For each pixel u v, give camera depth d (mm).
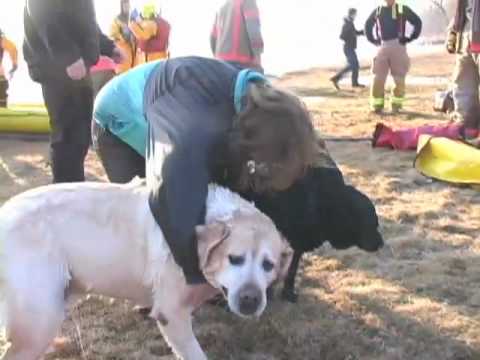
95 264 3441
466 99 9570
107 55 6367
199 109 3537
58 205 3424
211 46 9758
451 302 4777
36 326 3312
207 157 3398
